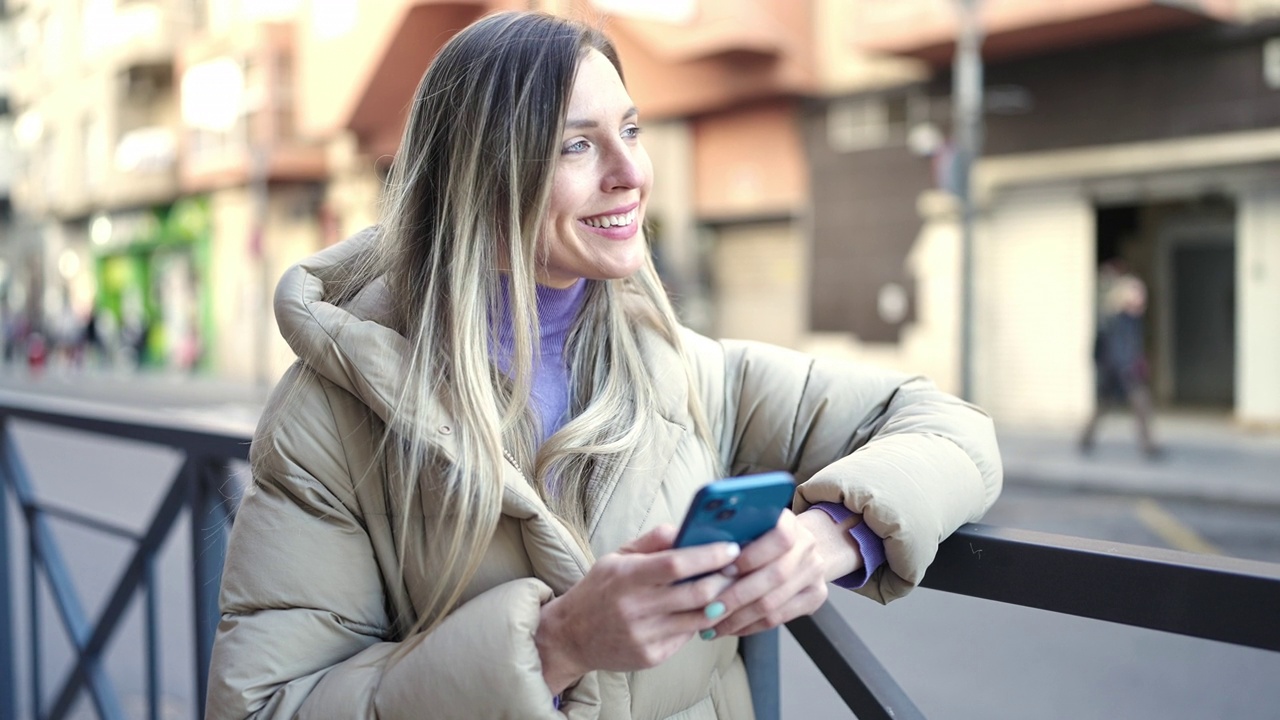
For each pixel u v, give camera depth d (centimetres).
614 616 81
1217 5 965
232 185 2114
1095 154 1075
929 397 117
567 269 113
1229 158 994
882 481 98
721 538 79
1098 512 721
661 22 1286
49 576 235
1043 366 1140
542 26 110
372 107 1716
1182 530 656
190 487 179
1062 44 1074
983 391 1181
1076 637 356
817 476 100
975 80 976
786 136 1304
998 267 1163
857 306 1255
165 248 2403
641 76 1390
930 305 1195
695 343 126
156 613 195
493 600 92
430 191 114
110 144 2375
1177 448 952
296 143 1933
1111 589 90
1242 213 1046
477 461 100
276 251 2061
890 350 1230
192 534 179
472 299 106
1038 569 96
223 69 2031
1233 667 341
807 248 1295
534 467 110
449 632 92
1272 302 1037
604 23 114
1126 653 348
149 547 195
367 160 1833
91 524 215
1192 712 306
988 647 337
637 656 82
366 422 106
